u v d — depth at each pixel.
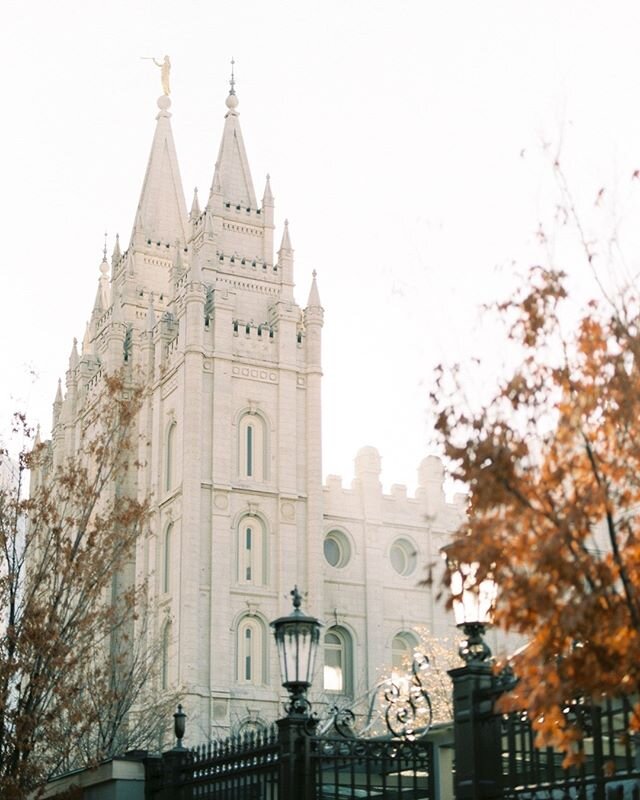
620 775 10.64
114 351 77.88
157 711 49.44
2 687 22.66
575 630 9.34
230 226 75.00
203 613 64.94
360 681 70.25
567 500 9.80
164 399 71.38
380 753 16.22
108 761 18.41
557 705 9.80
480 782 11.67
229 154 77.31
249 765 15.27
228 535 67.00
